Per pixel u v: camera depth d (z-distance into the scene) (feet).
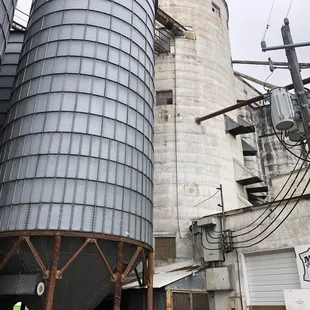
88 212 45.32
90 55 54.44
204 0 129.08
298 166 130.31
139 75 60.13
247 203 101.96
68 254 43.93
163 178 92.99
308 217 60.49
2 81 82.69
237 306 64.95
